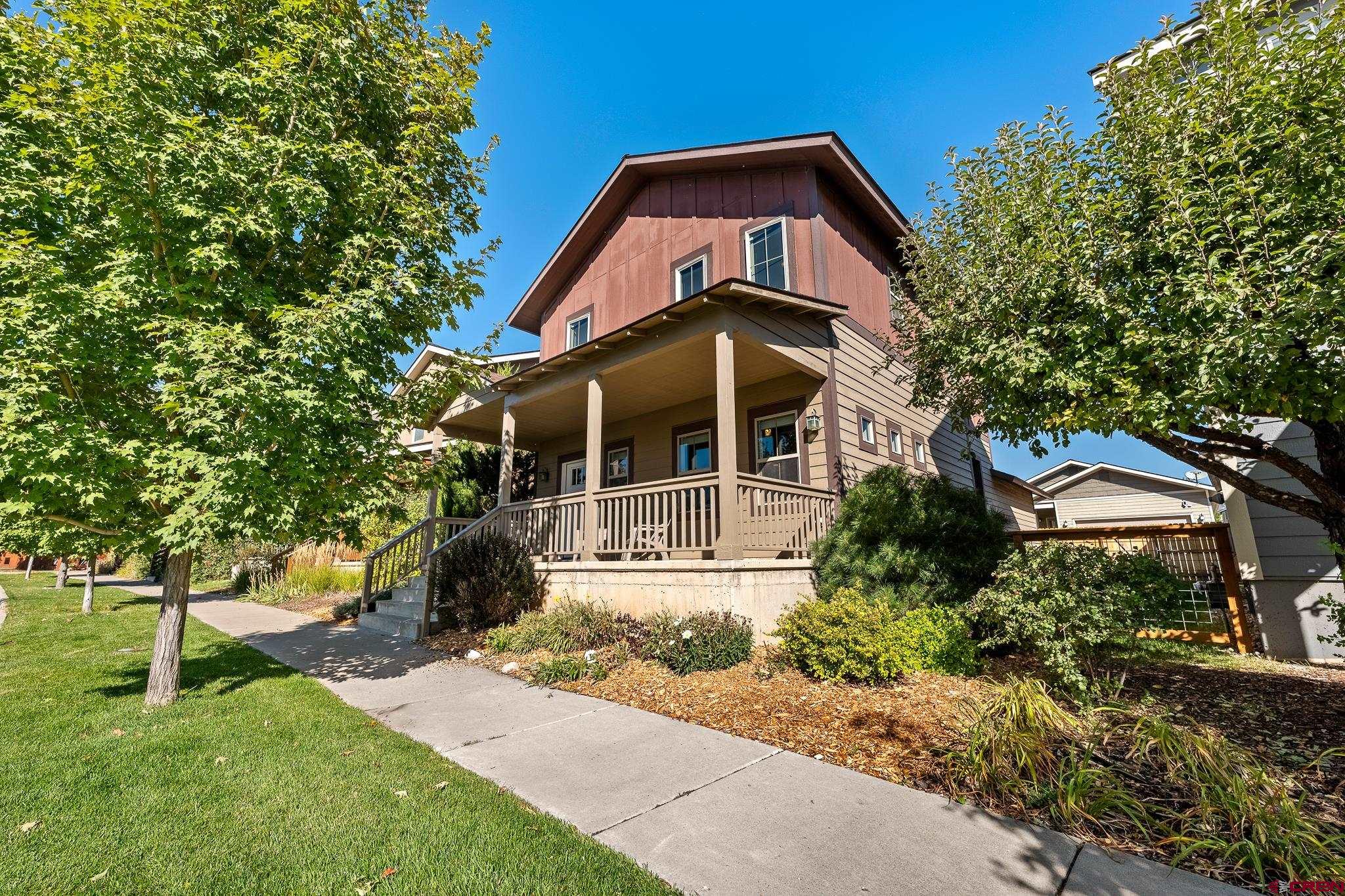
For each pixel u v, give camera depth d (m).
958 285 5.40
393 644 7.84
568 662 5.84
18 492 4.02
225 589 16.72
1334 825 2.62
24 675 5.89
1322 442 4.20
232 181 4.49
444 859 2.47
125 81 4.22
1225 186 3.45
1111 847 2.56
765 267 9.91
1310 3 5.04
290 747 3.82
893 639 5.29
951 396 6.38
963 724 4.01
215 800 3.03
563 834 2.69
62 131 4.13
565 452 13.69
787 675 5.41
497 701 5.03
